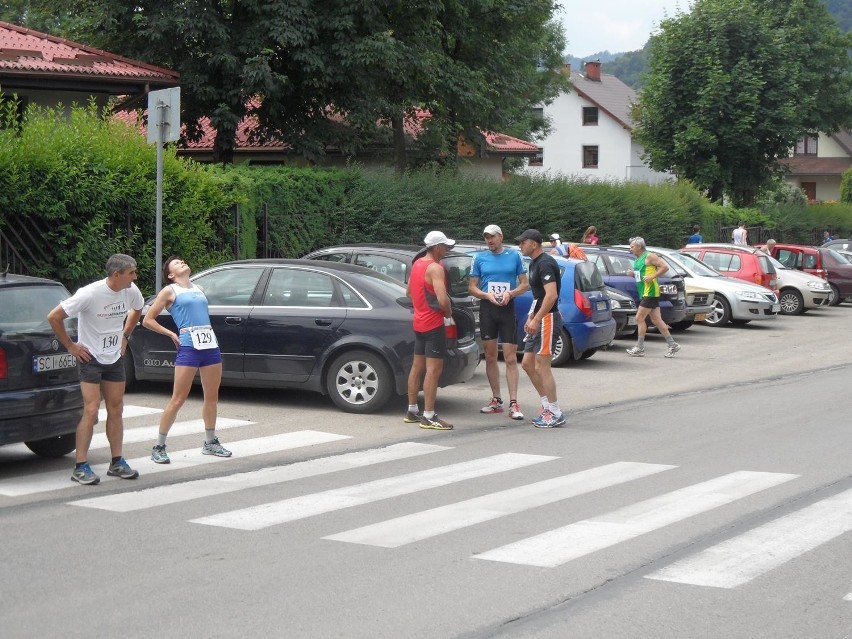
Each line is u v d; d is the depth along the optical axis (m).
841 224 53.81
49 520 7.02
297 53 24.88
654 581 5.68
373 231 23.23
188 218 17.09
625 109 72.00
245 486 8.09
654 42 45.16
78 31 27.06
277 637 4.82
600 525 6.87
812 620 5.09
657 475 8.52
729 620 5.09
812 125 55.22
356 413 11.56
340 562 6.04
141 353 12.23
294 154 27.67
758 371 15.98
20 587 5.56
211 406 9.24
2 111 17.66
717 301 23.75
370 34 26.17
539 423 10.97
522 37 36.59
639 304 19.28
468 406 12.38
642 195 36.09
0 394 7.99
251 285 11.95
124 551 6.27
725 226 42.19
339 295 11.57
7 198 14.46
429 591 5.50
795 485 8.12
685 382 14.70
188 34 24.28
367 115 27.14
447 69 31.72
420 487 8.05
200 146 32.91
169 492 7.88
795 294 27.80
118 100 27.34
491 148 41.38
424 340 10.77
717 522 6.95
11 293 8.33
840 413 11.91
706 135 43.34
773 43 43.69
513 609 5.22
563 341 16.20
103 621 5.03
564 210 30.69
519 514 7.18
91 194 15.53
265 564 6.00
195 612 5.16
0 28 23.66
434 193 25.20
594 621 5.05
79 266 15.47
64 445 9.05
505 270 11.50
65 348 8.49
